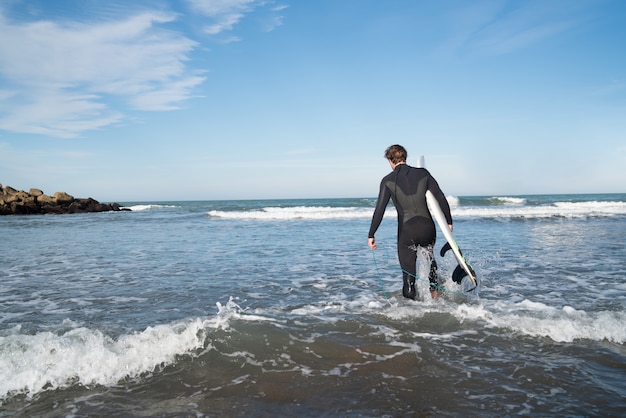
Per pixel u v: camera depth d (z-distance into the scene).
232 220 21.05
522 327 3.75
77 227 18.52
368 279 6.23
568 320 3.84
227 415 2.39
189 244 10.87
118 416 2.40
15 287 5.85
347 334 3.67
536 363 3.01
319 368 3.02
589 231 12.59
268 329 3.77
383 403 2.49
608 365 2.96
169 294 5.35
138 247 10.40
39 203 42.06
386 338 3.57
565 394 2.55
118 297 5.22
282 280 6.18
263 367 3.04
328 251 9.30
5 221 24.67
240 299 5.03
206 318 4.15
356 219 20.19
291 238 11.95
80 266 7.61
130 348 3.27
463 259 4.81
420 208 4.77
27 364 2.99
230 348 3.37
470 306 4.45
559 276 6.16
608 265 7.02
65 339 3.41
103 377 2.89
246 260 8.09
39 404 2.55
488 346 3.35
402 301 4.84
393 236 12.18
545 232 12.46
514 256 8.04
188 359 3.18
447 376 2.84
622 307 4.44
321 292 5.39
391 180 4.88
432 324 3.91
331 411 2.41
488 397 2.54
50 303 4.96
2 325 4.08
